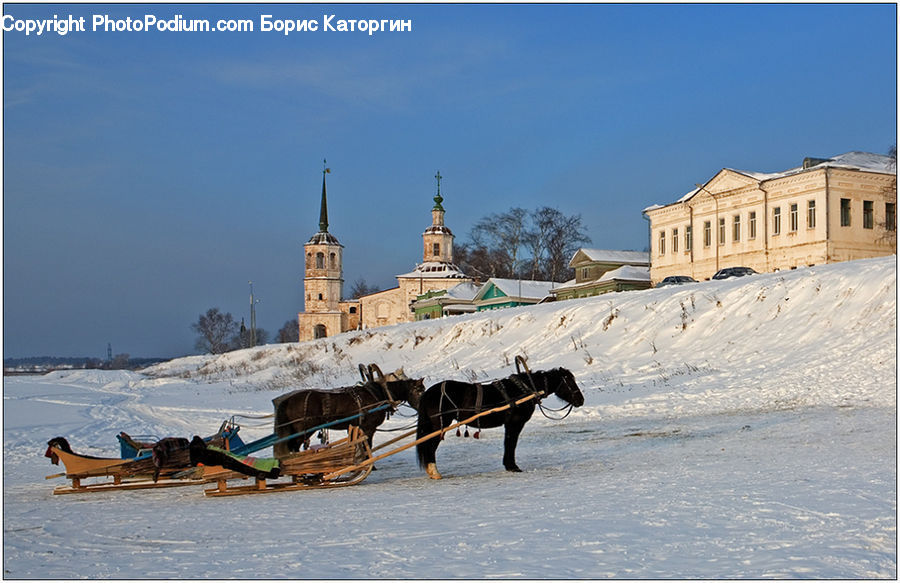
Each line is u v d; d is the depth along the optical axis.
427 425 15.06
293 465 14.30
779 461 14.31
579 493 12.19
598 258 81.00
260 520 10.87
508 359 40.88
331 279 124.00
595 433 21.48
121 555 8.68
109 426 29.80
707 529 9.10
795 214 60.28
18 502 13.35
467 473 15.78
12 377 91.62
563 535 9.06
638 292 44.72
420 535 9.39
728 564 7.58
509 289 82.81
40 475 18.44
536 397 15.50
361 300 113.44
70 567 8.07
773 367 27.83
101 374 91.25
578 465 15.96
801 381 25.11
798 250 59.69
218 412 34.28
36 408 39.25
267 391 46.22
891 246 59.69
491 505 11.49
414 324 60.72
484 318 49.81
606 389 29.48
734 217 65.69
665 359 33.25
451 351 47.56
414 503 12.02
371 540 9.19
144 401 45.00
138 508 12.34
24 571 7.91
